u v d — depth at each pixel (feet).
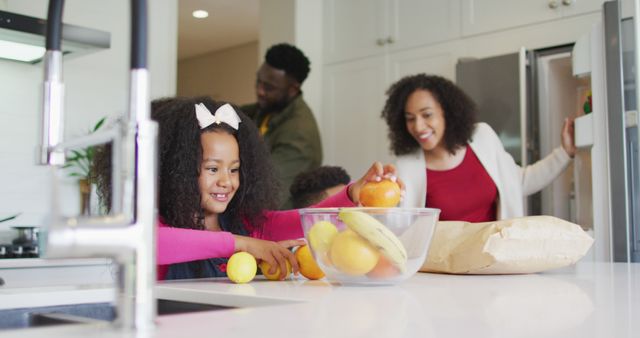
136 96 1.56
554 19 9.53
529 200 9.22
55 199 1.40
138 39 1.58
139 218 1.53
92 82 9.89
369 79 11.70
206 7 15.67
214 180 4.21
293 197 7.57
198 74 20.67
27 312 2.83
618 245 6.04
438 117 7.44
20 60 8.64
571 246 3.49
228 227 4.64
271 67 10.16
